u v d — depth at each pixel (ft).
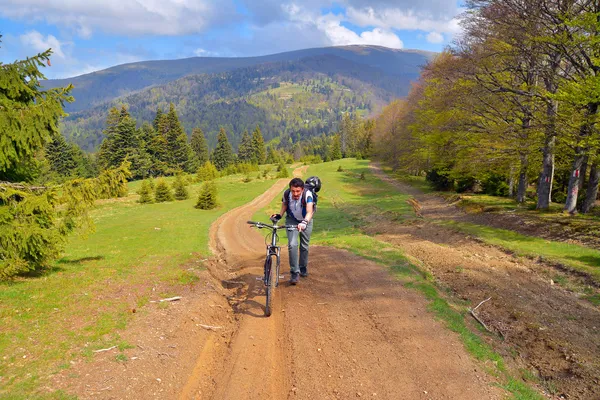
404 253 36.68
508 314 22.74
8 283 25.44
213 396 12.90
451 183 130.82
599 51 49.52
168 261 35.14
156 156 280.51
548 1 52.70
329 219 99.55
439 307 20.75
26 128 26.53
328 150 529.45
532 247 41.04
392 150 221.66
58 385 12.28
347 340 16.72
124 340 15.99
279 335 17.48
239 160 415.23
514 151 71.20
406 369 14.34
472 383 13.57
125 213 127.44
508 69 65.31
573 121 54.60
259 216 120.78
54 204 27.86
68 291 23.25
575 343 19.10
